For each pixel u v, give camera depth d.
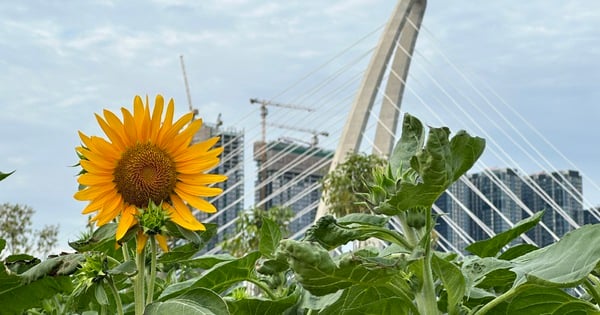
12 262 1.81
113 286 1.66
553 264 1.67
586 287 1.86
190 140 1.74
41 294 1.87
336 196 19.38
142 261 1.66
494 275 2.08
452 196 27.08
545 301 1.95
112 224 1.74
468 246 2.54
